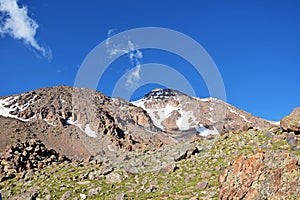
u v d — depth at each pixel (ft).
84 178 205.87
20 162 280.31
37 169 257.75
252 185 105.81
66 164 259.39
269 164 107.45
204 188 149.38
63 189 192.34
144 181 178.70
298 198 96.99
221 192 111.04
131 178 190.70
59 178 213.66
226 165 169.68
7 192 204.44
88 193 177.78
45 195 187.11
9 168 265.75
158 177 180.55
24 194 193.36
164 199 147.33
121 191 173.47
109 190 177.06
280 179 102.47
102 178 201.05
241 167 111.75
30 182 219.00
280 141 162.20
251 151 173.58
